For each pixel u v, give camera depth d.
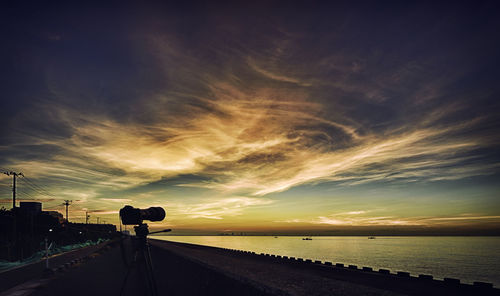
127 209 4.09
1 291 11.12
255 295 2.46
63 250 45.81
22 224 50.69
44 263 24.64
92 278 11.96
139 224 4.25
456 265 158.50
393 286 7.68
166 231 4.34
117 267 15.45
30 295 9.71
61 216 85.94
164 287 6.81
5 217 49.50
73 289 9.76
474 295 6.60
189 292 4.48
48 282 12.12
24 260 29.62
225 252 21.31
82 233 74.50
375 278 9.17
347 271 10.95
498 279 105.56
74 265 17.95
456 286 7.46
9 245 31.97
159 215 4.51
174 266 6.21
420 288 7.41
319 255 192.38
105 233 88.81
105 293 8.58
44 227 57.72
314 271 11.27
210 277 3.61
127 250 24.53
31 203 72.06
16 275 16.59
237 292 2.80
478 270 135.62
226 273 3.14
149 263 4.18
